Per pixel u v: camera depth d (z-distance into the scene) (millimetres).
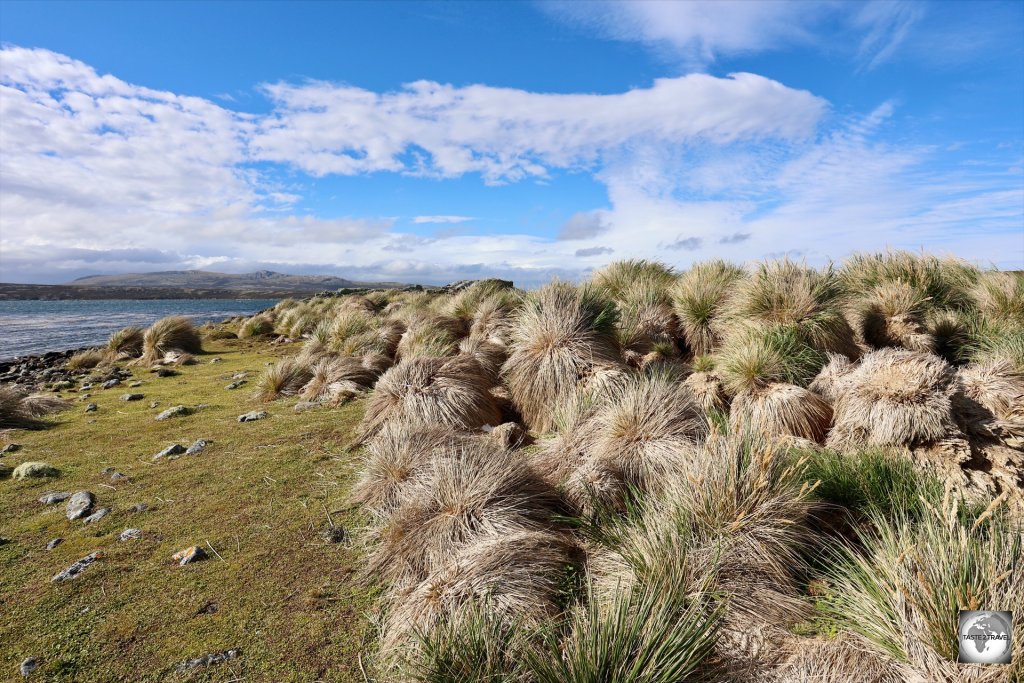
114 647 3053
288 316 22188
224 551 4047
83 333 30328
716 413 5234
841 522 3545
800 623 2764
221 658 2928
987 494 3721
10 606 3479
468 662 2449
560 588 3115
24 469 5840
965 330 7555
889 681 2297
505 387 7348
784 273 7625
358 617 3236
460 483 3951
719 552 3049
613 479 4191
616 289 11672
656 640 2418
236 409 8500
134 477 5672
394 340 11141
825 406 5199
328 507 4672
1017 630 2195
